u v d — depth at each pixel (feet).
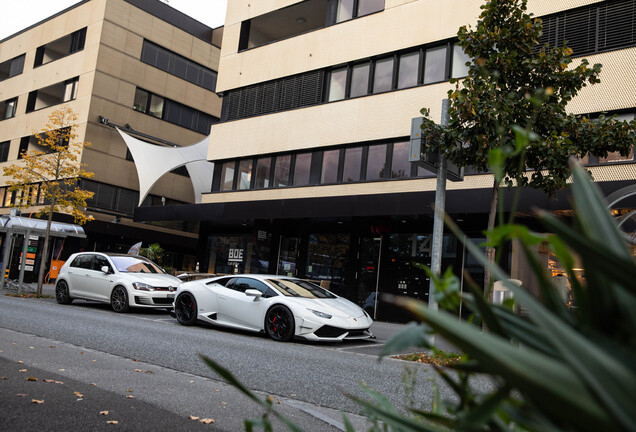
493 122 23.75
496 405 1.33
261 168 63.10
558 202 35.91
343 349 27.73
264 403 2.16
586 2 40.29
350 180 53.93
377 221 52.95
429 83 48.83
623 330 1.38
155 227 95.55
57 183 58.85
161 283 40.88
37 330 26.68
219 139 67.36
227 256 68.59
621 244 1.69
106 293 41.24
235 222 64.69
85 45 94.07
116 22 93.86
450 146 26.11
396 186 49.52
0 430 10.16
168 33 101.65
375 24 54.39
